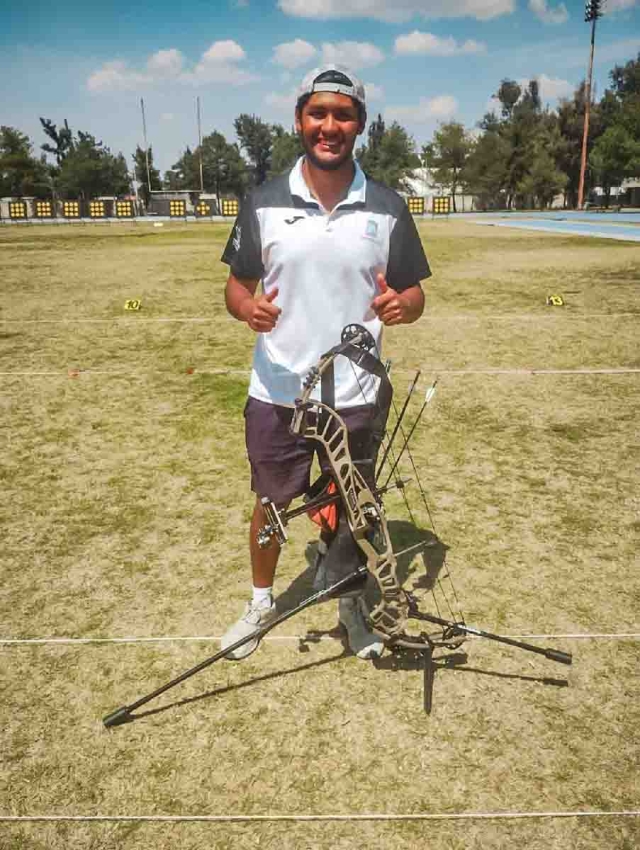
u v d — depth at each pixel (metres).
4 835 1.97
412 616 2.45
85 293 12.07
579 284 12.16
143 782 2.14
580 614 2.93
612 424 5.19
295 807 2.05
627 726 2.34
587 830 1.97
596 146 56.97
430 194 86.06
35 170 85.19
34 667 2.65
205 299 11.25
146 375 6.68
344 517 2.35
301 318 2.37
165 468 4.49
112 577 3.25
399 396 5.91
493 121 84.25
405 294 2.44
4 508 3.96
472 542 3.51
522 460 4.54
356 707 2.43
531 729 2.33
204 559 3.40
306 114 2.23
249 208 2.38
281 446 2.49
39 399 5.96
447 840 1.94
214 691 2.51
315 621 2.92
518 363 6.92
